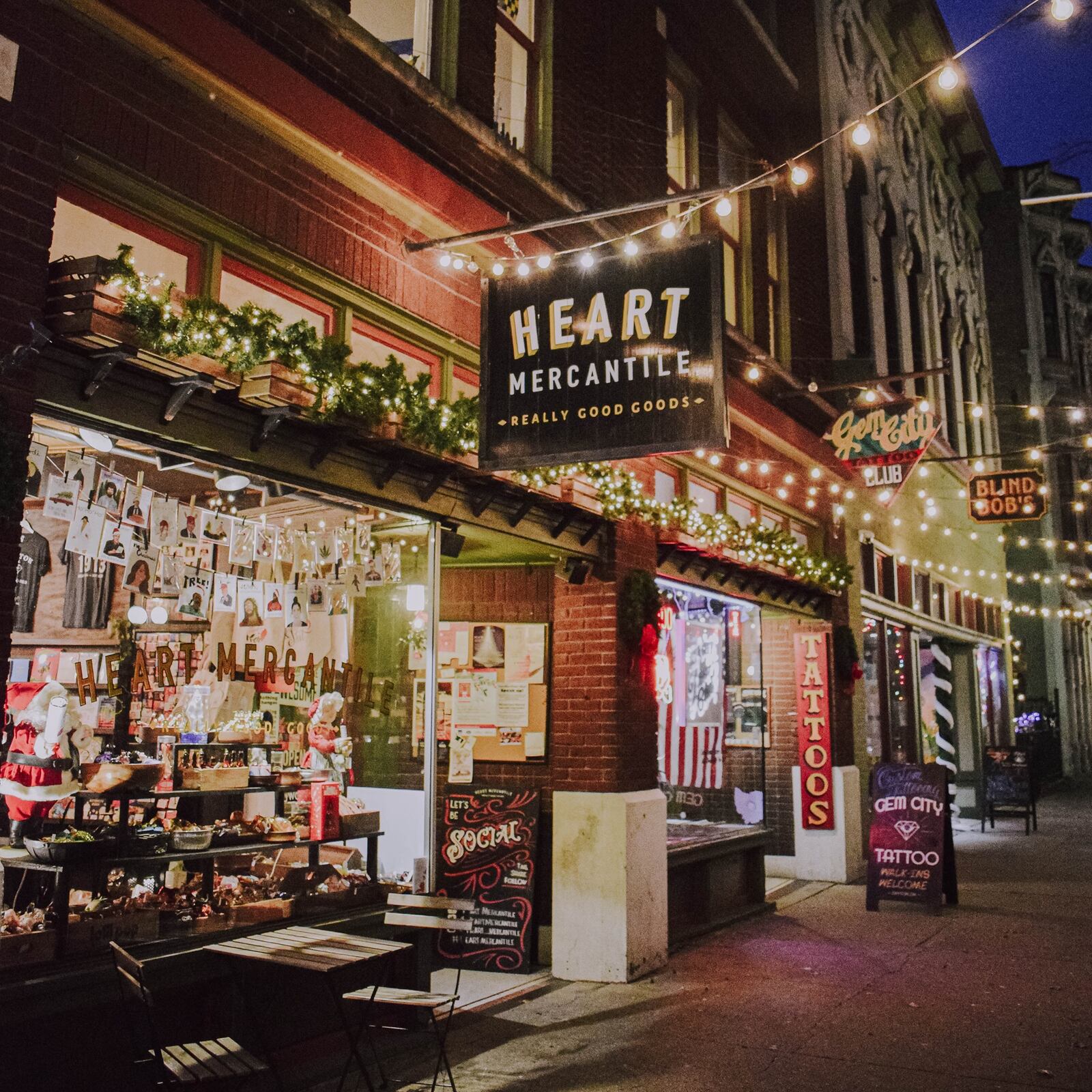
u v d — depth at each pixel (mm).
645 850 8070
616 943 7695
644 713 8578
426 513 6645
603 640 8344
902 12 19266
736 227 13172
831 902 11211
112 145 4930
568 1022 6668
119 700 5699
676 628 11070
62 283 4383
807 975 7871
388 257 6703
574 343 6082
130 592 6535
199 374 4734
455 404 6387
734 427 11391
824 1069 5750
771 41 13430
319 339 5547
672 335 5871
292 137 5945
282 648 7016
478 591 9250
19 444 4203
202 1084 4219
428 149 7219
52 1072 4371
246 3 5832
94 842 4832
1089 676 34719
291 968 5355
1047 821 19812
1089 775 32281
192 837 5402
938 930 9609
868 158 17672
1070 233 32750
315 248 6113
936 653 22266
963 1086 5488
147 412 4828
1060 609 29312
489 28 8188
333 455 5875
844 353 15195
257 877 6137
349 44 6523
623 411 5906
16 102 4418
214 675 6586
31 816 4969
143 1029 4770
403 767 8023
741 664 13273
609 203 9516
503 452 6145
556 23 9078
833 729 13000
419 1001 4996
